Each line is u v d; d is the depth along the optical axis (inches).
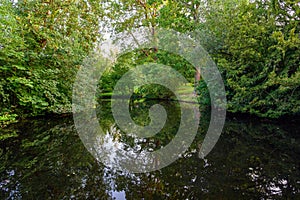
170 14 361.1
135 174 89.5
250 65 213.5
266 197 69.8
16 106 193.3
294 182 81.0
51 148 120.4
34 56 194.5
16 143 127.4
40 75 203.8
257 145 129.3
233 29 213.0
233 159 106.6
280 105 188.9
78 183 79.7
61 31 229.3
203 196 71.1
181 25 350.3
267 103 196.7
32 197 68.5
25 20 201.0
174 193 73.3
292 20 188.2
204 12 280.5
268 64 193.9
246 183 80.5
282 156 109.3
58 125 182.1
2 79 174.7
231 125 190.2
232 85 214.7
